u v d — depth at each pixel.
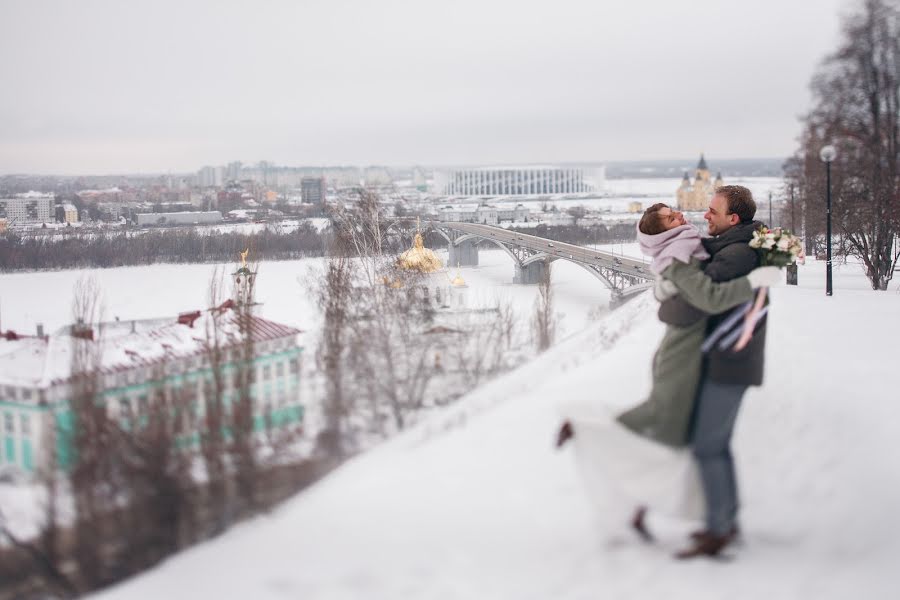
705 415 5.81
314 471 7.43
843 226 42.53
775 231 6.00
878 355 12.47
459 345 19.83
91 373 11.22
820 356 12.27
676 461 5.82
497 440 8.09
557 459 7.45
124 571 6.19
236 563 5.60
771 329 15.84
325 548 5.76
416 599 5.05
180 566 5.71
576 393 9.90
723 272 5.99
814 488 6.85
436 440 8.27
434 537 5.91
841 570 5.48
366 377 13.39
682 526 6.25
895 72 41.84
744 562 5.61
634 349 12.82
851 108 42.84
